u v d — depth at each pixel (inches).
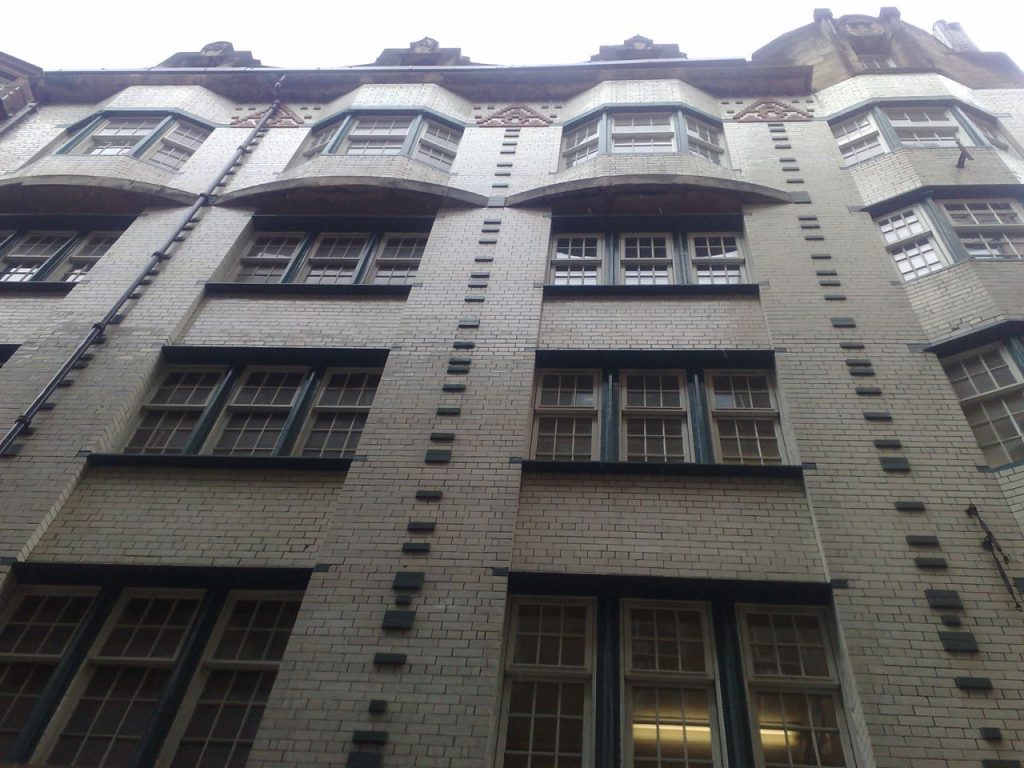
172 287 519.2
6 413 422.6
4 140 726.5
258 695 308.3
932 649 295.0
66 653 320.8
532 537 356.2
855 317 456.8
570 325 481.4
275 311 506.6
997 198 545.3
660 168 594.2
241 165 671.1
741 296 493.4
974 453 368.8
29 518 364.2
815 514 349.7
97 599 343.0
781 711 296.8
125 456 398.3
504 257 533.3
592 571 339.3
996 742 266.5
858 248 514.3
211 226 588.7
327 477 390.0
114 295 512.4
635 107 700.0
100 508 377.4
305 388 449.7
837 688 300.7
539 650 320.5
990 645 294.4
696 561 341.7
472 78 775.1
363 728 280.1
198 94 772.6
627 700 302.7
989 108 702.5
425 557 338.3
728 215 570.6
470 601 320.5
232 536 361.7
